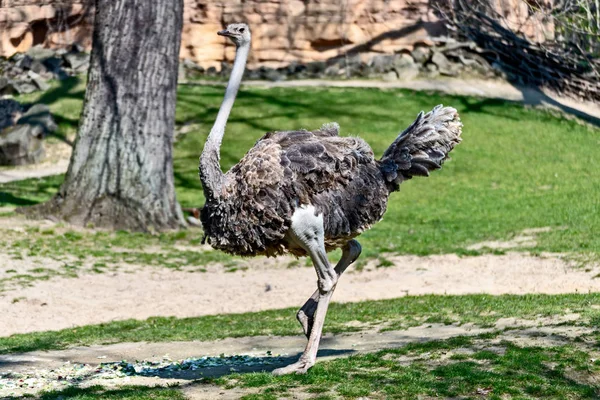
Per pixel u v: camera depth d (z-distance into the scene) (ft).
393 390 24.23
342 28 119.65
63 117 100.27
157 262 56.90
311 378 25.46
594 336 29.68
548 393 23.95
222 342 35.86
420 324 36.78
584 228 64.03
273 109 101.40
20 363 32.09
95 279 52.06
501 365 26.35
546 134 100.53
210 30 120.98
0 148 92.07
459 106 106.01
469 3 119.24
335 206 26.08
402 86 111.75
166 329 39.63
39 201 75.36
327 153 25.89
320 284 26.30
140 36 64.34
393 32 119.85
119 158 64.18
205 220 26.32
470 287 48.11
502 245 59.93
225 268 56.34
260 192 25.21
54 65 112.78
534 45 117.91
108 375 28.35
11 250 55.72
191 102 102.73
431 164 27.76
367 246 60.75
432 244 61.16
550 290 45.73
